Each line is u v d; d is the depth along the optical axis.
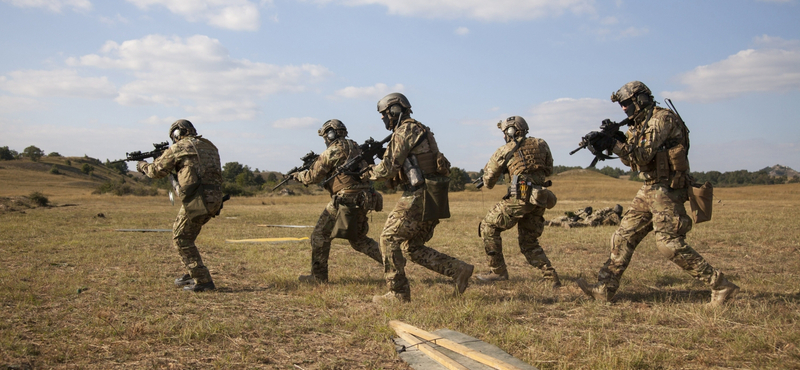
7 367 2.95
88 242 8.91
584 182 67.06
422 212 4.62
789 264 6.90
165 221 15.00
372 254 5.89
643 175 4.61
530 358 3.18
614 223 13.16
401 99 4.77
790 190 50.41
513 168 5.49
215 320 4.09
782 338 3.50
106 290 5.09
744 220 13.62
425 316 4.14
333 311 4.48
